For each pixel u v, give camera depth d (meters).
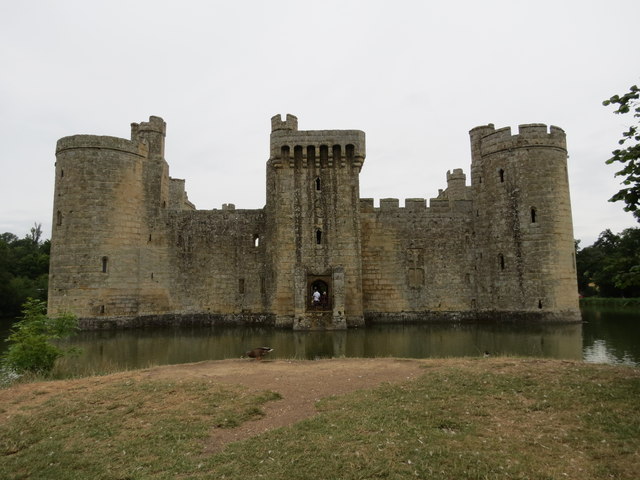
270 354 22.86
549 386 12.91
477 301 38.84
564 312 33.28
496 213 36.50
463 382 13.80
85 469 9.22
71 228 33.47
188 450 9.89
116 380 15.73
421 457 8.86
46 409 12.76
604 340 25.91
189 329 35.22
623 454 8.70
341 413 11.59
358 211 36.09
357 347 24.94
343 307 34.09
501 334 29.47
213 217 39.72
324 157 36.44
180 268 38.50
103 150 34.59
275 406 12.70
